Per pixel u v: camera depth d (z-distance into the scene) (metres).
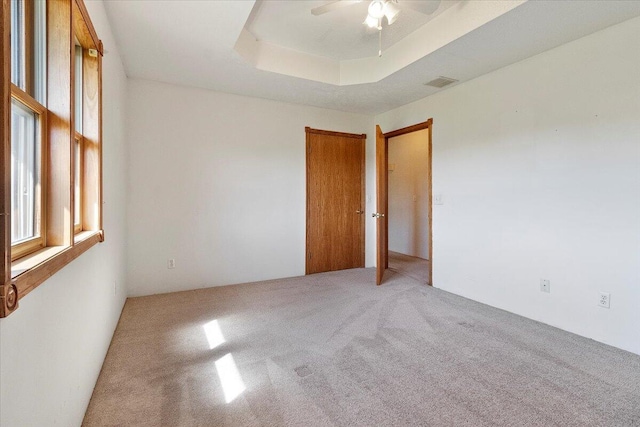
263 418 1.53
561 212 2.59
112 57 2.46
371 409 1.60
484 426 1.48
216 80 3.44
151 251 3.49
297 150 4.31
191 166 3.66
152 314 2.88
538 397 1.69
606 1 1.99
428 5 2.13
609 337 2.31
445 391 1.75
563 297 2.58
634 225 2.19
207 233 3.77
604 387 1.78
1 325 0.75
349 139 4.73
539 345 2.30
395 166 6.47
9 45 0.80
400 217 6.34
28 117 1.22
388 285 3.89
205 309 3.02
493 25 2.29
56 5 1.34
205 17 2.29
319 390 1.75
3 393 0.76
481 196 3.26
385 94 3.86
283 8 2.56
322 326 2.64
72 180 1.34
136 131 3.39
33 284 0.89
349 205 4.75
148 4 2.13
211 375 1.89
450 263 3.63
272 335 2.46
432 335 2.47
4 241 0.75
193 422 1.50
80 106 1.88
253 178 4.02
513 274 2.96
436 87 3.60
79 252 1.38
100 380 1.83
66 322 1.26
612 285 2.30
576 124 2.49
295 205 4.31
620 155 2.25
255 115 4.01
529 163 2.82
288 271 4.29
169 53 2.82
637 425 1.48
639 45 2.15
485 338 2.41
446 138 3.67
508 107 2.99
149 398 1.67
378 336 2.45
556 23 2.26
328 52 3.36
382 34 2.97
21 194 1.17
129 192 3.37
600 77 2.35
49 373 1.07
